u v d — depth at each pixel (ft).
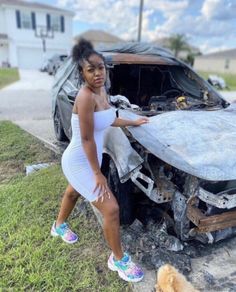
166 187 8.19
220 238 8.59
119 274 7.65
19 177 13.93
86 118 6.38
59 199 11.19
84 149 6.64
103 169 9.62
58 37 99.71
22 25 94.58
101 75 6.42
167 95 15.39
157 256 8.20
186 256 8.34
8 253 8.41
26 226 9.68
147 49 15.43
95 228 9.59
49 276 7.62
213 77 49.06
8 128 21.20
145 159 8.57
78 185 7.14
